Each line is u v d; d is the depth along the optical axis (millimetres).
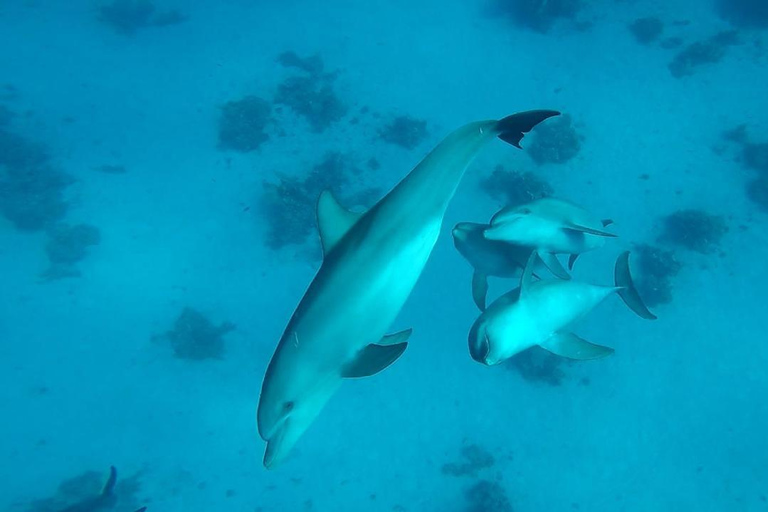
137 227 21516
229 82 27516
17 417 16641
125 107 26500
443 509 14492
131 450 16031
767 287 17562
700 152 21406
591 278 18047
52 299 19438
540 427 15688
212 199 22266
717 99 23109
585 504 14367
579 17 27844
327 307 3395
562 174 21047
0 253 20516
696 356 16406
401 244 3580
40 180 22703
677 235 19016
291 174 22656
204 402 17031
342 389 16500
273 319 18734
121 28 31844
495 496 14289
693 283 17906
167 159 23938
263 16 31297
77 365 17891
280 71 27734
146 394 17250
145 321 19000
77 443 16156
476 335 4734
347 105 25109
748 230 18938
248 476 15398
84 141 24781
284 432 3438
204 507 14828
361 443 15602
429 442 15570
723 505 14039
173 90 27266
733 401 15539
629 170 21094
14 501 14820
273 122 24484
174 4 33406
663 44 25906
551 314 5062
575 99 24062
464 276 18250
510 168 21203
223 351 18062
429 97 25219
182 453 15984
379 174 22031
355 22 29859
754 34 25516
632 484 14570
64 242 20562
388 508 14547
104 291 19719
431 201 3705
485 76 25844
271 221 21172
